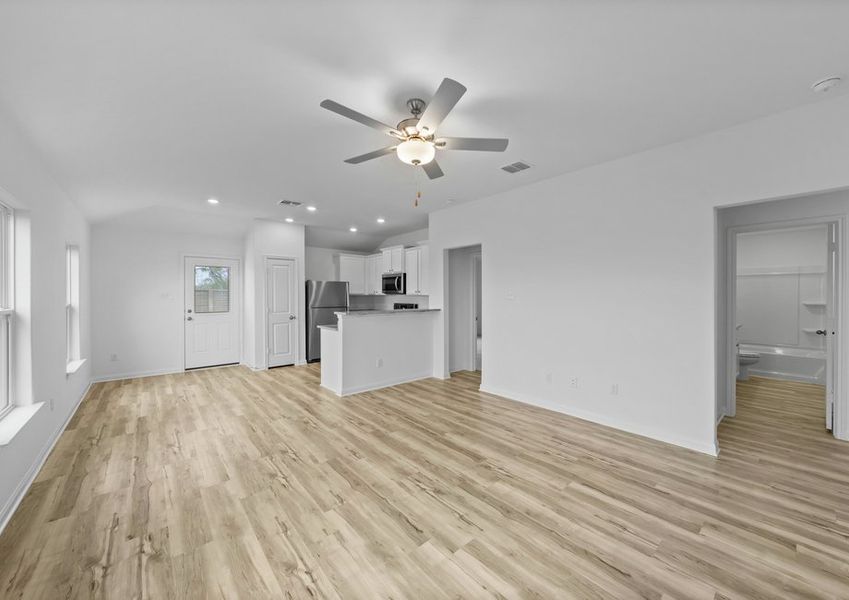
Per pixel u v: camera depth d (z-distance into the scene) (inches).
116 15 57.9
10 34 61.2
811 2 57.4
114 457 107.0
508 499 85.1
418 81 78.9
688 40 66.5
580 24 62.0
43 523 75.9
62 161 115.9
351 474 97.1
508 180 150.9
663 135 109.0
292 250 245.4
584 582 60.4
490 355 177.3
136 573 62.4
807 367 197.5
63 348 131.7
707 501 83.7
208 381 203.2
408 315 203.5
